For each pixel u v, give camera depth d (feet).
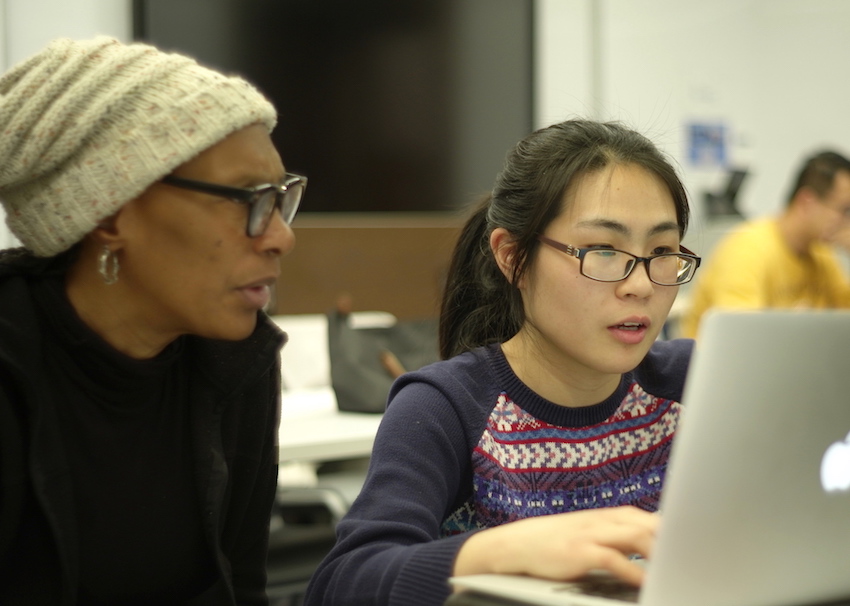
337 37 11.93
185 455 3.33
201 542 3.35
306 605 2.97
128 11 10.71
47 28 10.18
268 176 2.87
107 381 3.08
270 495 3.76
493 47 12.90
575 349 3.31
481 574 2.49
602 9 13.70
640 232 3.23
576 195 3.27
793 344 2.10
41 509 2.92
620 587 2.32
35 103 2.77
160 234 2.81
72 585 2.99
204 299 2.87
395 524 2.97
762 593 2.21
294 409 7.81
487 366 3.66
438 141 12.62
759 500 2.14
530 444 3.57
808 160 10.36
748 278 10.25
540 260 3.35
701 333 2.05
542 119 13.41
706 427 2.03
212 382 3.36
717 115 14.92
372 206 12.27
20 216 2.91
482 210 3.97
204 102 2.78
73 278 3.04
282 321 9.20
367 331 7.82
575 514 2.56
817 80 15.03
